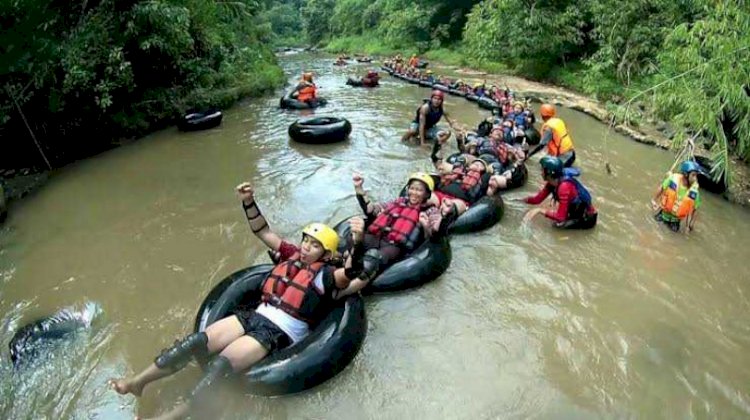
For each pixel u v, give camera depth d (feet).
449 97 44.27
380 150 26.81
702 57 21.49
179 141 29.37
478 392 10.71
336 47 118.01
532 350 11.97
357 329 11.43
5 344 12.01
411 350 11.85
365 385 10.78
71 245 16.85
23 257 16.08
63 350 11.68
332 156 25.82
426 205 16.01
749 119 20.35
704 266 15.76
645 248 16.75
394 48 94.48
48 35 23.34
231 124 33.30
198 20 37.58
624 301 13.92
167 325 12.60
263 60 54.90
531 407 10.36
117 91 28.09
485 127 27.81
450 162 21.11
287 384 10.20
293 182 22.17
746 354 12.02
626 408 10.40
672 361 11.72
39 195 21.47
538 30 51.19
